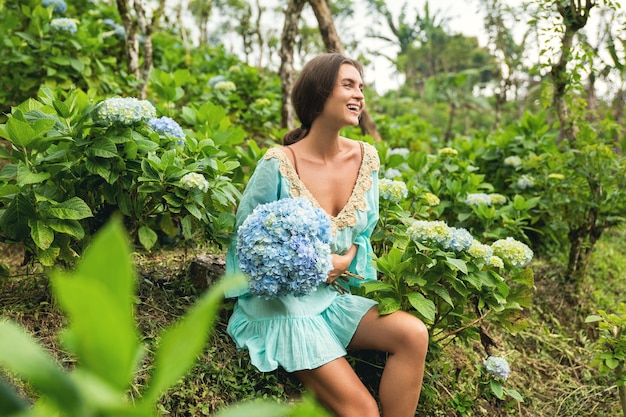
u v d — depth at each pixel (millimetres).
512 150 4395
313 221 1969
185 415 2014
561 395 2873
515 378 2912
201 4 9781
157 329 2311
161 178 2371
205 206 2525
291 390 2275
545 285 3713
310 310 2121
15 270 2816
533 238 4148
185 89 5184
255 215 2006
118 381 440
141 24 4055
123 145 2383
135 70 4258
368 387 2455
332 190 2301
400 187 2680
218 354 2270
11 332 421
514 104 13531
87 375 437
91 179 2398
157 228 2852
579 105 3730
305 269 1921
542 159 3955
